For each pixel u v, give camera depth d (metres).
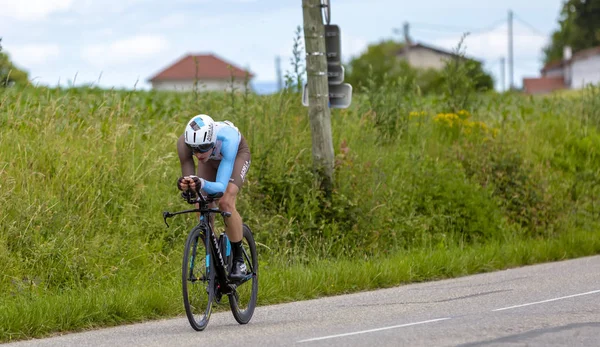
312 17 41.53
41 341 24.47
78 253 33.88
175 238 36.91
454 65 61.69
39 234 33.97
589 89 70.44
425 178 47.12
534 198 49.38
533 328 23.55
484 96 70.00
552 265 41.06
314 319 26.59
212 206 26.69
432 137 55.25
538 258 42.94
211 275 25.42
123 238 35.94
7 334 24.83
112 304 27.67
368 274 35.03
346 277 34.12
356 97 57.69
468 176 50.47
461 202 46.53
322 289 33.12
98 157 38.62
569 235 47.25
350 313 27.59
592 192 54.56
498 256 41.22
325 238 40.34
